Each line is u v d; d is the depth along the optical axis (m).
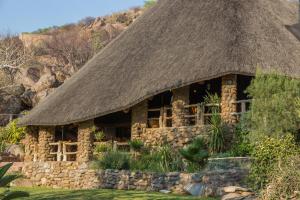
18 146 34.00
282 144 17.92
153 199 18.00
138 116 27.75
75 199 18.64
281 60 26.14
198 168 21.81
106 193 20.14
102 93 28.84
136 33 33.41
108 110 27.38
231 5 29.64
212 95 27.47
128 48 32.00
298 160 15.26
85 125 28.84
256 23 28.58
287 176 14.77
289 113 19.06
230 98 24.94
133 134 27.77
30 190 23.70
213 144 23.98
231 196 17.12
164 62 27.86
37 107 33.31
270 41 27.39
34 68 59.03
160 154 24.09
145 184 21.73
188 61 26.48
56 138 34.06
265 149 17.80
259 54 25.81
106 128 32.62
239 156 21.83
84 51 72.31
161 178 21.14
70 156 31.59
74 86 31.75
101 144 28.28
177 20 31.38
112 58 32.28
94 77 31.27
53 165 27.27
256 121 19.83
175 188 20.52
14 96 42.53
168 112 29.08
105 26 83.06
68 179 26.31
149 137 27.25
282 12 33.12
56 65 66.69
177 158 23.62
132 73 28.94
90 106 28.36
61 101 30.80
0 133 35.88
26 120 31.05
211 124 25.05
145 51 30.27
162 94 29.47
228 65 24.56
